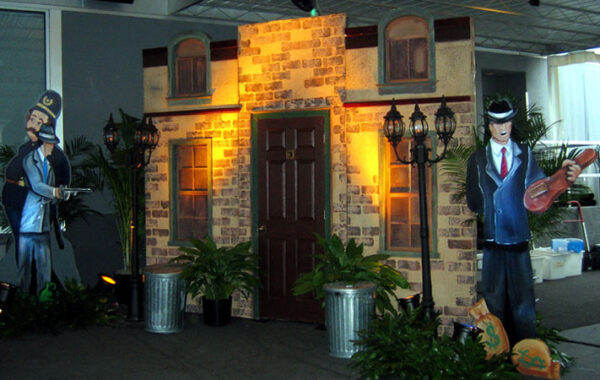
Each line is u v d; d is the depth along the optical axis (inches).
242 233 335.6
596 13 584.7
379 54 297.1
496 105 247.0
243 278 317.1
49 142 352.5
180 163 355.6
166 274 301.4
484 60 699.4
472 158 255.0
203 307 321.1
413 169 296.0
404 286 277.1
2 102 419.5
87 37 442.3
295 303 323.9
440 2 532.1
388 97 298.2
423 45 291.9
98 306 327.6
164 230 356.2
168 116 352.8
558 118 741.9
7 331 293.1
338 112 310.0
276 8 516.7
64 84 434.9
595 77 749.3
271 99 327.0
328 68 311.9
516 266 242.8
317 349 275.0
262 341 288.7
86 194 438.0
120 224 404.5
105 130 328.8
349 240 299.9
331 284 264.7
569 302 370.3
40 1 426.9
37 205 347.9
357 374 240.4
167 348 278.1
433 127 287.7
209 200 343.9
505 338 237.9
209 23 494.0
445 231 286.5
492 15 585.9
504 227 244.2
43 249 349.1
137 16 460.1
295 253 323.0
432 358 224.5
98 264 440.8
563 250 465.4
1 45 419.8
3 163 389.4
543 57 748.0
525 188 243.6
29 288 345.1
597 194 633.6
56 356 265.7
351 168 307.0
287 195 324.5
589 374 236.5
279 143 326.6
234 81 336.8
